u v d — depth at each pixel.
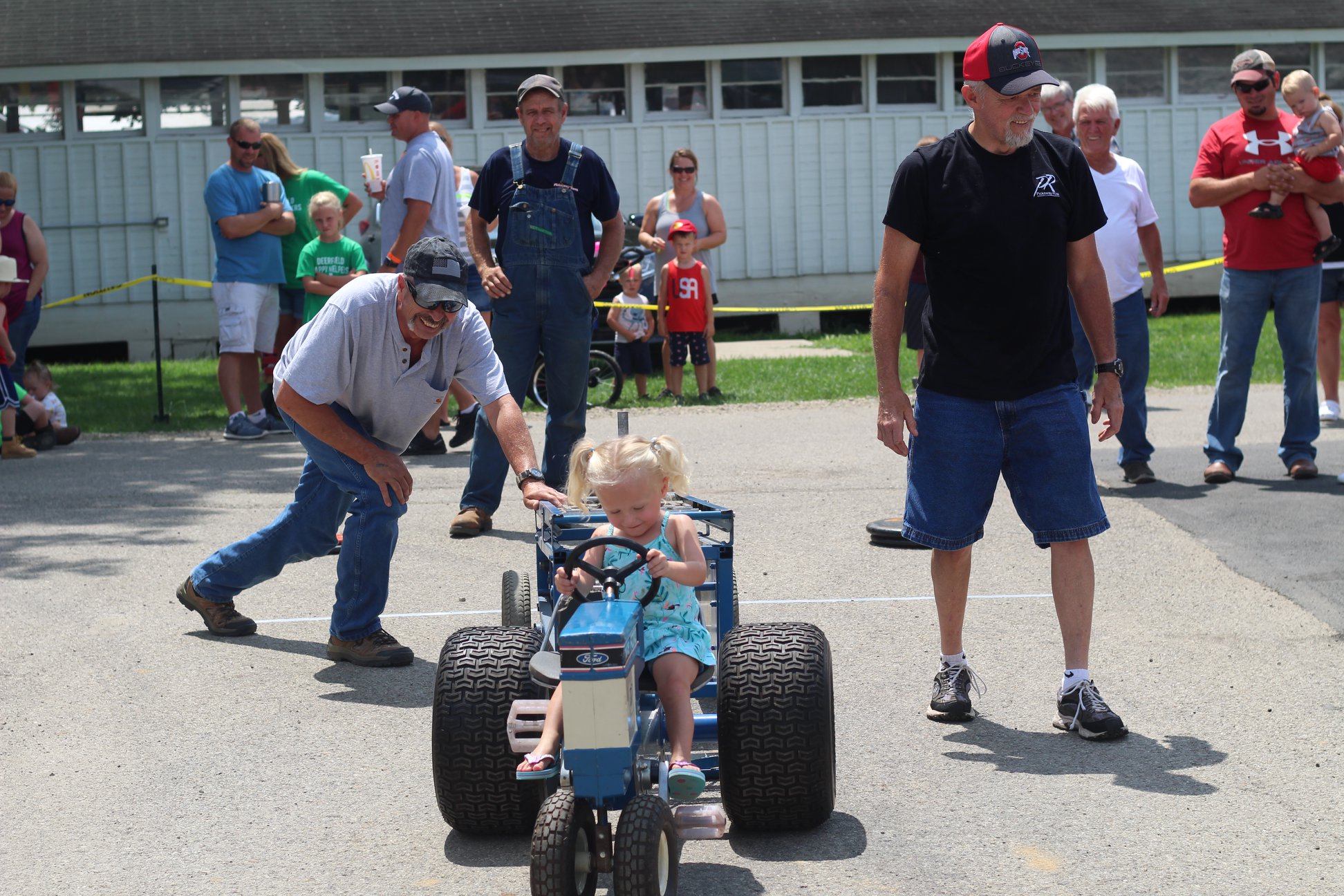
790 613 6.71
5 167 21.17
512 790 4.21
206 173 21.52
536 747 3.94
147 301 21.52
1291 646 6.02
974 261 4.96
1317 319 9.05
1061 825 4.30
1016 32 4.83
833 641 6.26
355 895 3.98
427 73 21.91
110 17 22.38
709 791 4.66
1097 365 5.22
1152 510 8.48
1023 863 4.05
